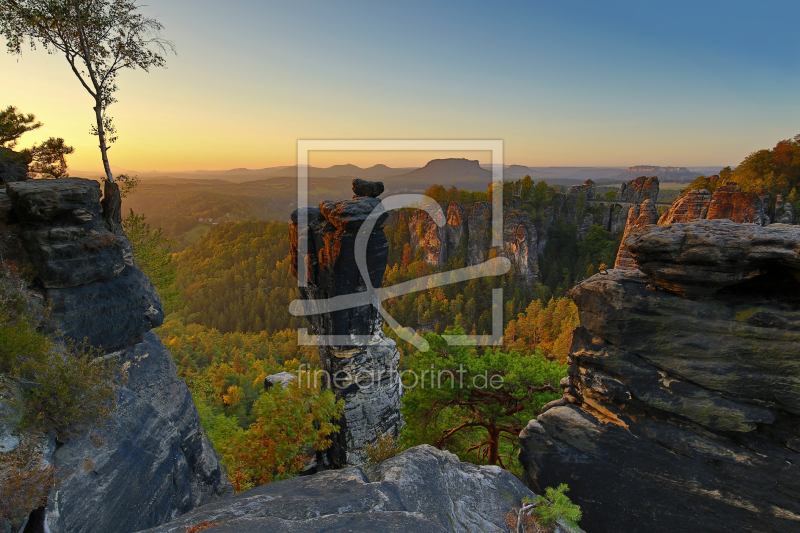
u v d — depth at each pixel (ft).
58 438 28.81
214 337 443.73
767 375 35.76
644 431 41.52
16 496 22.72
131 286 43.11
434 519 28.50
